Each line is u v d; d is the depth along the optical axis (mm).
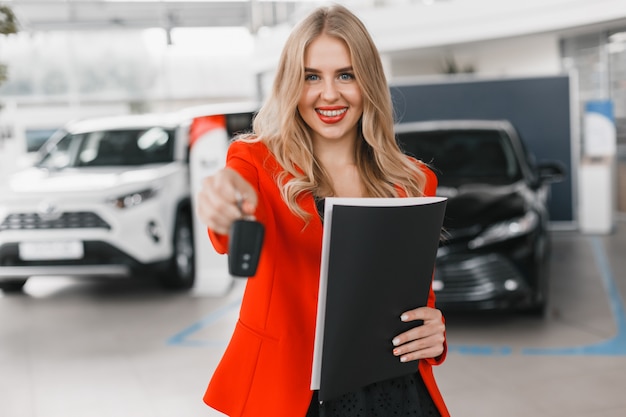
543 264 4770
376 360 1246
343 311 1169
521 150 5609
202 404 3535
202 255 6129
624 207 10641
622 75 10664
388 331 1250
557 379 3732
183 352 4434
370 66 1396
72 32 14078
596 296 5637
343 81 1404
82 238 5453
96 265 5523
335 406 1318
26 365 4273
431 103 9211
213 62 17797
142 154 6453
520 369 3908
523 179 5109
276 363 1300
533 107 9047
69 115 14734
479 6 10836
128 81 17219
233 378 1329
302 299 1323
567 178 9227
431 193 1556
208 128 5887
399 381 1365
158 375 4000
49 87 16531
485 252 4449
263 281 1329
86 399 3652
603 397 3459
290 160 1379
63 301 6051
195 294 6105
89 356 4414
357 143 1505
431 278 1310
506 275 4441
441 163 5391
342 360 1195
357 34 1387
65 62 16594
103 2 13570
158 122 6809
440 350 1321
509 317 5023
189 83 17766
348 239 1133
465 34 11102
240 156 1370
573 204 9266
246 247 1029
